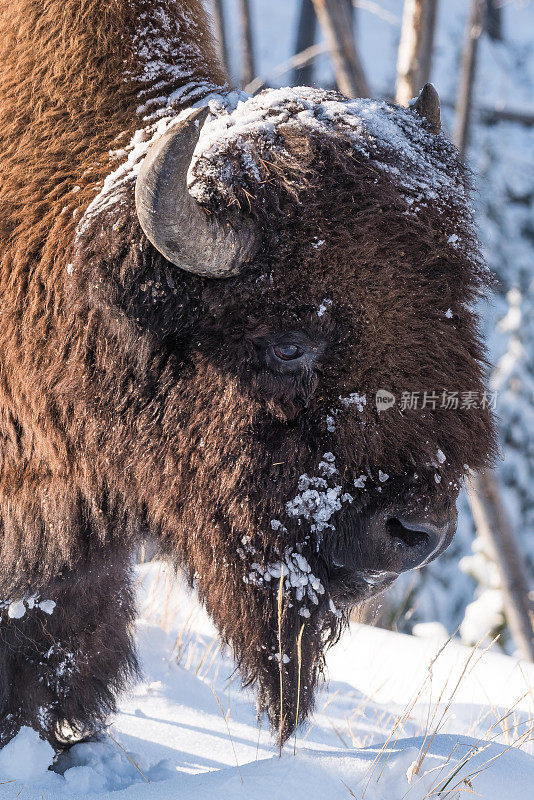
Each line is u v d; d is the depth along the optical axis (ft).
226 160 35.04
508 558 108.58
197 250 33.27
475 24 117.19
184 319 36.06
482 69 259.39
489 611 128.06
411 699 57.41
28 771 37.93
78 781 37.68
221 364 36.32
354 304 34.60
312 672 40.06
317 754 35.19
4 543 40.09
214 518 37.86
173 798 32.19
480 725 51.90
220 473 37.09
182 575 42.98
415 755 34.55
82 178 38.60
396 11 299.38
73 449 39.32
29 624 40.55
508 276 207.00
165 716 49.44
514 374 167.43
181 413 37.27
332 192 34.86
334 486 35.88
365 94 109.09
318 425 35.70
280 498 36.42
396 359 34.60
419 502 35.14
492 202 217.97
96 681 43.50
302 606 38.09
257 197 34.60
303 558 36.78
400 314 34.47
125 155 38.47
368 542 35.88
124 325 36.32
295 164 35.01
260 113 36.73
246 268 34.96
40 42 40.98
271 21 301.63
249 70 141.79
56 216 38.42
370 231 34.60
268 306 35.09
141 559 46.62
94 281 36.17
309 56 115.24
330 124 36.73
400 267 34.60
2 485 40.32
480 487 105.60
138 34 40.70
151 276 35.47
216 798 31.78
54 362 38.22
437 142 38.63
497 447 38.37
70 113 39.81
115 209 35.91
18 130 40.40
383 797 32.63
